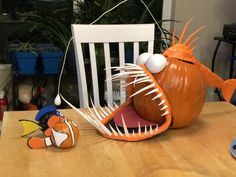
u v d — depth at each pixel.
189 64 1.06
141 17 2.39
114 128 1.07
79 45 1.45
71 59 2.30
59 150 0.96
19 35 2.52
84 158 0.92
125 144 1.01
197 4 2.71
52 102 2.46
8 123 1.13
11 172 0.84
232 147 1.00
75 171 0.86
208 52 2.86
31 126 1.01
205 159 0.95
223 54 2.88
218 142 1.06
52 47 2.38
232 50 2.75
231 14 2.79
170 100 1.03
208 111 1.34
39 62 2.34
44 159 0.91
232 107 1.39
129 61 2.16
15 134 1.05
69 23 2.46
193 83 1.04
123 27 1.52
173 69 1.03
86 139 1.04
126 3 2.40
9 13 2.50
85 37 1.46
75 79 2.44
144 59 1.07
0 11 2.49
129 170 0.87
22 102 2.41
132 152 0.97
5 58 2.58
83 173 0.85
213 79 1.17
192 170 0.89
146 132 1.04
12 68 2.39
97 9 2.33
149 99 1.05
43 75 2.33
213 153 0.99
